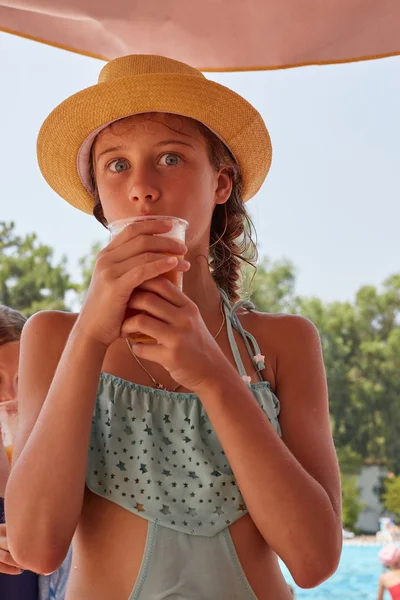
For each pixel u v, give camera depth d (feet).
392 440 119.44
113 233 5.34
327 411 6.43
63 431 5.22
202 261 6.55
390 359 122.72
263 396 6.14
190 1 7.53
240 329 6.55
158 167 6.23
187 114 6.40
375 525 111.14
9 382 8.50
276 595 5.64
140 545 5.47
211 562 5.48
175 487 5.65
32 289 127.44
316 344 6.64
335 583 53.01
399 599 29.58
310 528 5.32
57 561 5.28
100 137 6.51
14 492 5.29
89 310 5.12
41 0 7.31
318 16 7.57
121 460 5.69
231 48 7.84
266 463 5.30
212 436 5.82
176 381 5.74
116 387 5.86
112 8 7.49
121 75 7.00
